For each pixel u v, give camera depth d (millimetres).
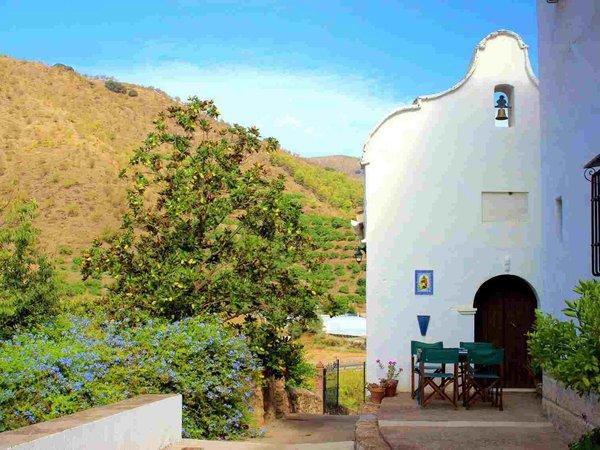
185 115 15820
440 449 9688
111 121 88875
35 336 11586
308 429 14117
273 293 14836
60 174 60594
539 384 14695
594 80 9766
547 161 12234
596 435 8336
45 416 9062
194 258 14648
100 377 10336
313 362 32938
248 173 15289
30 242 13648
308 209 75188
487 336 16172
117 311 13680
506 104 16469
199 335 12164
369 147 16188
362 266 55469
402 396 15141
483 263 16031
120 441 8680
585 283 6938
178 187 15094
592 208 9461
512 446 9898
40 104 81000
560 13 11414
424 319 15875
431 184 16125
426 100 16188
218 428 11969
